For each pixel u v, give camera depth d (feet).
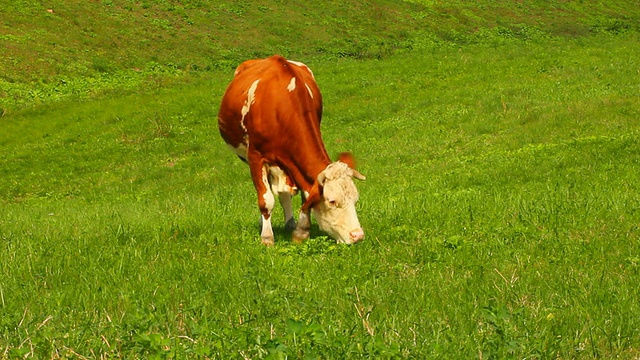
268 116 29.30
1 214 48.49
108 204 55.57
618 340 16.30
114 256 27.25
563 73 92.27
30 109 94.73
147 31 126.52
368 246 27.02
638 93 74.38
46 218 43.62
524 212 31.50
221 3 143.33
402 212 33.58
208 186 61.52
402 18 150.51
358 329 16.89
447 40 142.20
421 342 16.08
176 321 18.34
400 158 63.05
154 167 72.33
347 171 27.45
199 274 23.98
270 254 26.71
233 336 16.26
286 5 148.36
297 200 41.98
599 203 32.14
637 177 39.73
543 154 53.21
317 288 21.59
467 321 17.66
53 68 107.65
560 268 22.54
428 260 24.72
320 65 115.55
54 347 16.02
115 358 15.80
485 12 160.04
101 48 118.01
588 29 155.43
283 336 16.26
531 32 150.41
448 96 85.92
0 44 109.81
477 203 35.09
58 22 121.19
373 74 101.96
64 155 78.23
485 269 23.00
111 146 80.02
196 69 118.01
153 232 32.09
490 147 62.64
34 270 25.32
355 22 145.48
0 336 17.02
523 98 79.25
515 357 14.69
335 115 84.69
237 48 128.36
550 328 17.01
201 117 87.97
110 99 98.99
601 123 64.13
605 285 20.40
